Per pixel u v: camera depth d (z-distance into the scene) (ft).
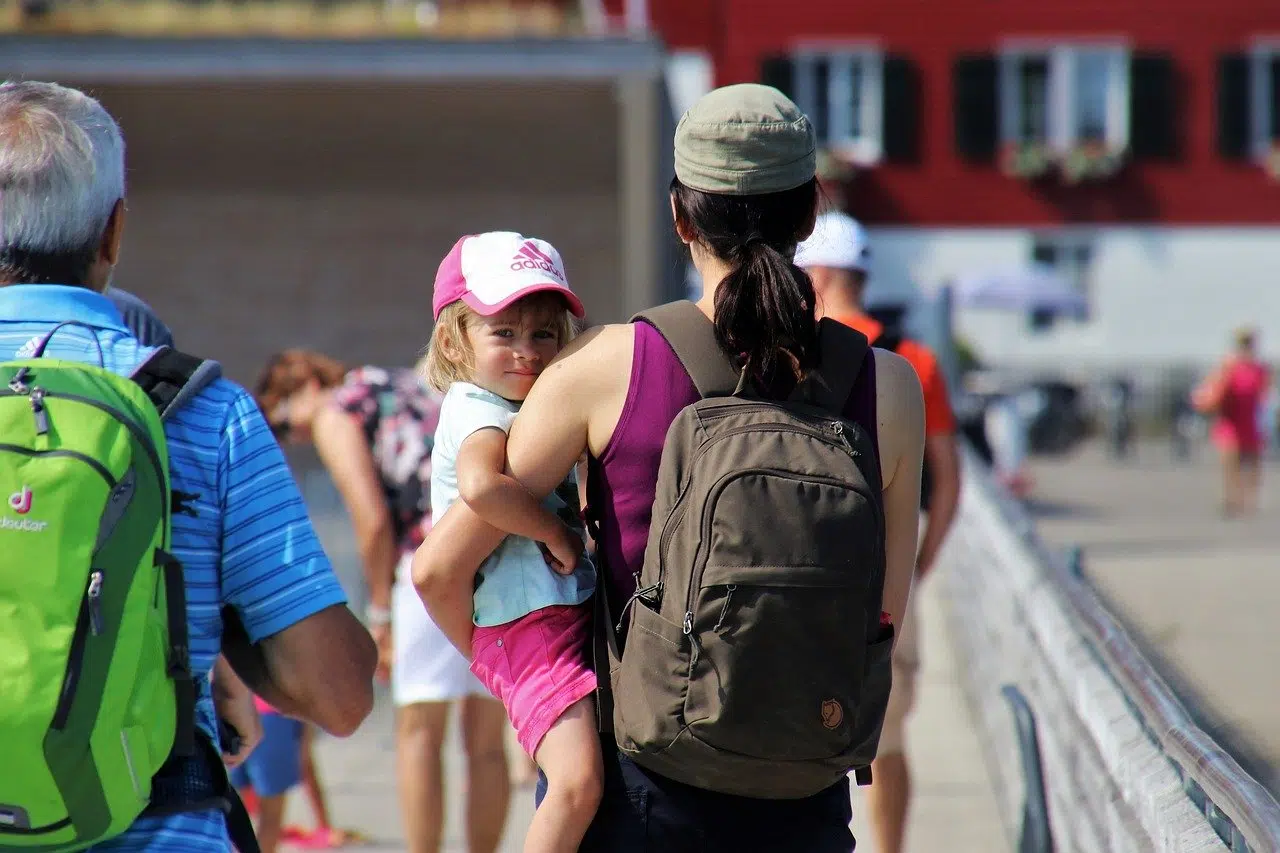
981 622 83.51
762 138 29.84
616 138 204.13
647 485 29.14
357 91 201.46
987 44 368.27
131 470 25.30
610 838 29.68
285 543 27.78
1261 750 69.97
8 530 24.14
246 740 35.27
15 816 24.25
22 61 169.07
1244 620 122.21
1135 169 370.53
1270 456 311.88
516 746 77.20
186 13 175.01
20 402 25.03
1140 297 371.76
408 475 55.42
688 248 31.40
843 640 27.02
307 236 207.51
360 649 28.81
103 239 29.19
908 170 370.53
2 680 23.76
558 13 178.81
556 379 29.89
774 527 26.73
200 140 204.44
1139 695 35.68
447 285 33.88
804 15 365.40
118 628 24.50
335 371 57.16
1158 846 32.94
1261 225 370.32
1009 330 372.38
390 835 66.90
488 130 204.44
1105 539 180.65
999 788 69.92
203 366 27.96
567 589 31.63
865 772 31.22
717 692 26.73
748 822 29.27
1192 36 369.50
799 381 29.43
